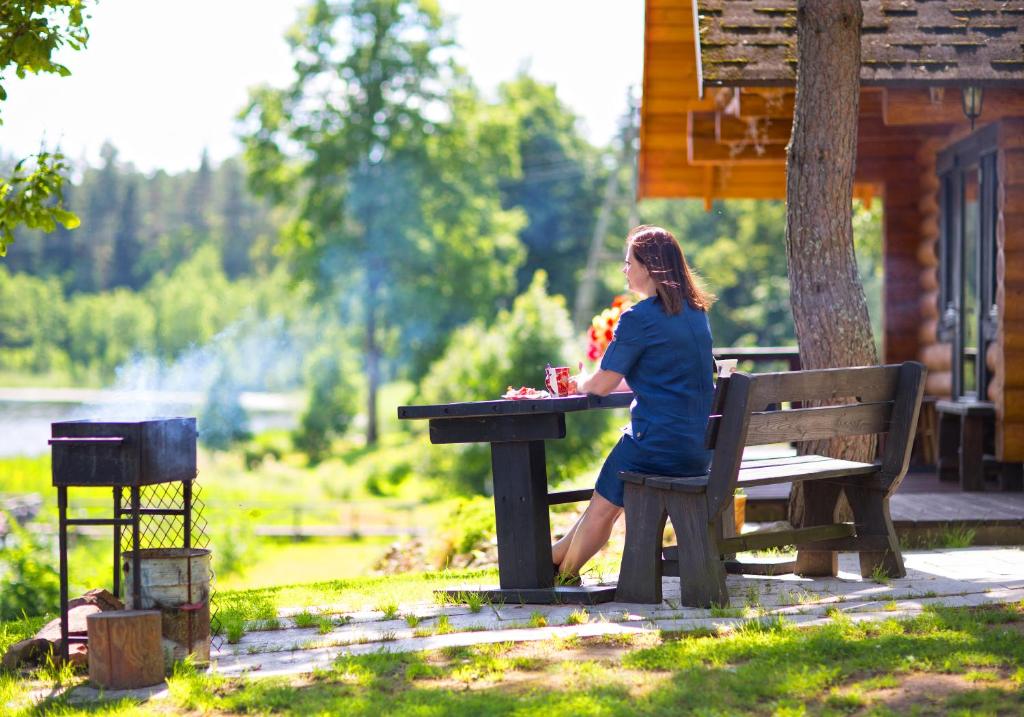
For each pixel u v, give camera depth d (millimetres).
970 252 11938
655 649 4617
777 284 57469
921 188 13508
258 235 110250
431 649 4895
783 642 4613
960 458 10266
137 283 109188
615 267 67438
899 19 9273
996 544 8008
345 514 31562
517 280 67188
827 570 6414
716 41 9359
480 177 48562
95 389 95188
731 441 5352
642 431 5844
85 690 4664
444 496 30656
